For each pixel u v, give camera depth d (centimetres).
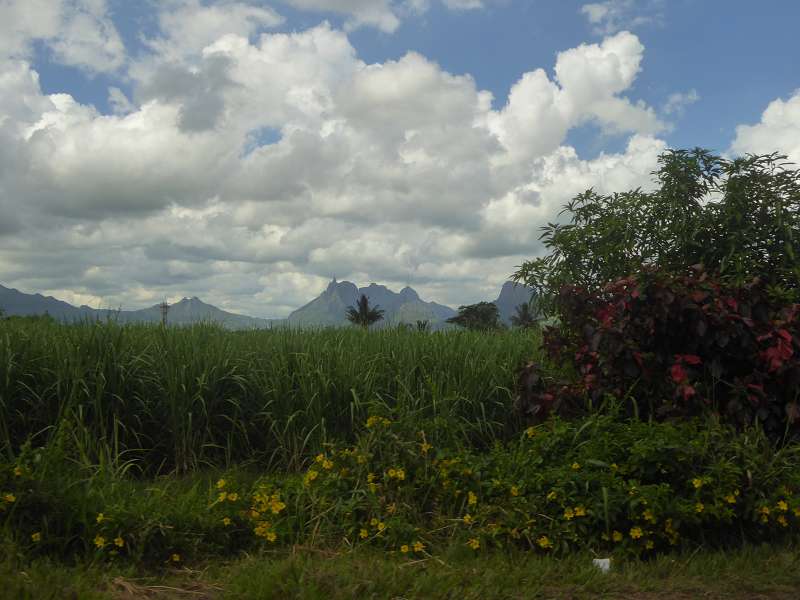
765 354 594
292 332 907
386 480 537
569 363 700
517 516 511
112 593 396
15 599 371
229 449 732
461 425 677
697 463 527
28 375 711
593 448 542
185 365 738
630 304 606
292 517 517
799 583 452
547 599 418
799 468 551
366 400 754
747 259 654
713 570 471
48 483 479
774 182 664
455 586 422
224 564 468
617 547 497
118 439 721
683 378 590
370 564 453
